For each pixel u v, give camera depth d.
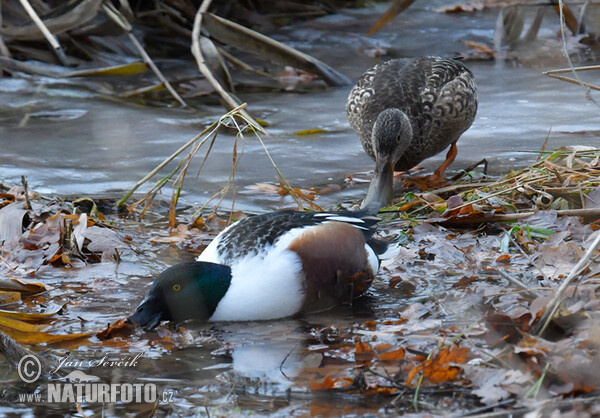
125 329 7.76
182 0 21.36
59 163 13.45
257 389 6.55
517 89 17.47
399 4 18.12
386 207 11.25
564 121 15.02
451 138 13.13
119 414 6.32
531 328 7.00
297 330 7.71
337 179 12.72
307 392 6.44
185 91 17.94
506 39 21.12
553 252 8.82
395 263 9.28
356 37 21.84
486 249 9.55
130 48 20.03
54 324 7.99
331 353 7.15
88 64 19.22
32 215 10.62
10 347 7.27
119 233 10.45
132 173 13.05
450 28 22.72
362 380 6.42
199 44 17.33
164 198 12.00
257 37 17.92
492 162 13.09
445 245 9.59
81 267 9.49
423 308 7.91
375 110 12.91
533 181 11.00
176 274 7.79
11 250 9.76
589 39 21.41
